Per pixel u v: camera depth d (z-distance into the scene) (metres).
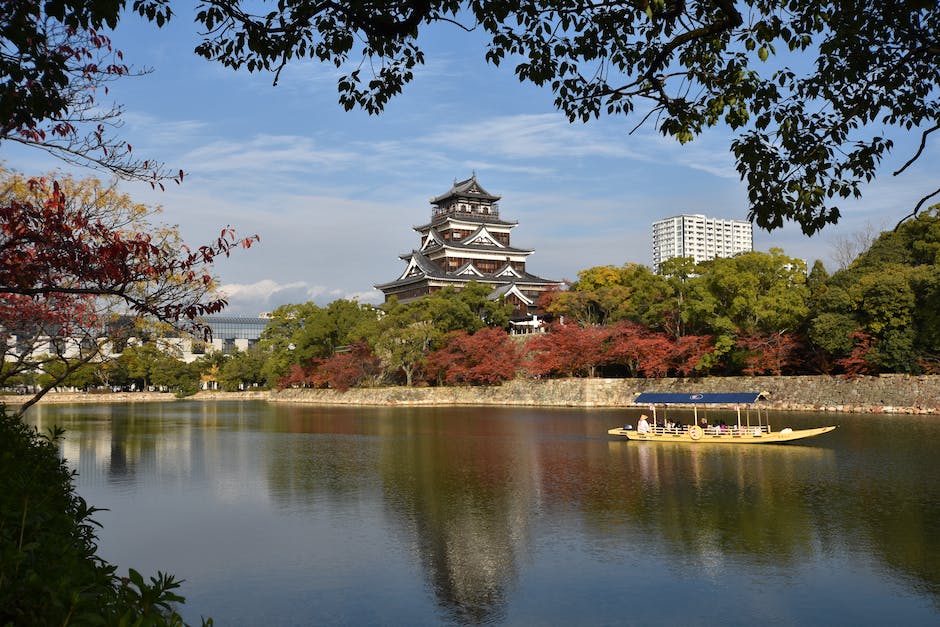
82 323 20.39
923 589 19.45
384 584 20.61
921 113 12.65
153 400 140.00
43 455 9.23
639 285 87.75
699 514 28.20
